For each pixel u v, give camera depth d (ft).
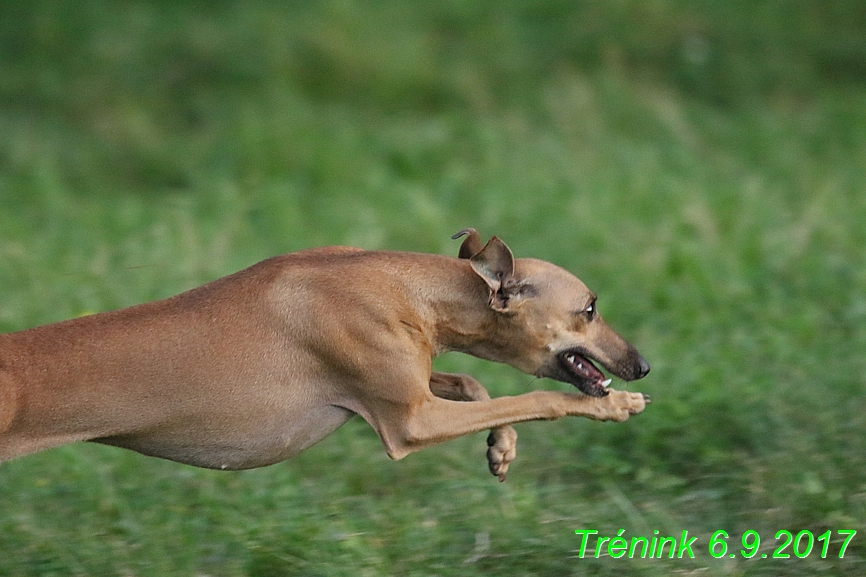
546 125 135.03
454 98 142.10
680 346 78.74
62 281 86.69
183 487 64.54
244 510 62.03
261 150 121.29
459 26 163.02
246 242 98.37
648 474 63.36
